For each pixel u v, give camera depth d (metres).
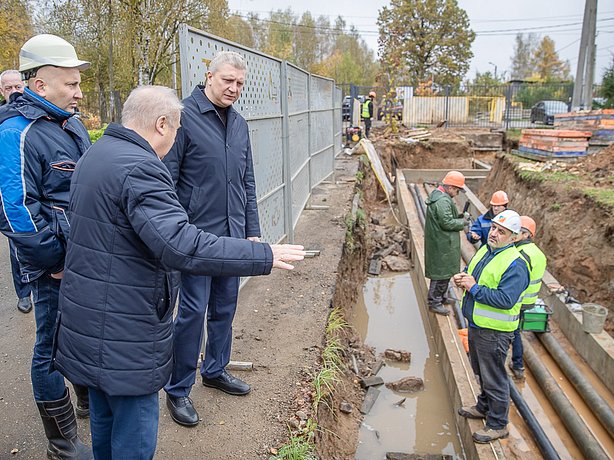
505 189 13.45
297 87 8.34
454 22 43.50
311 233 8.20
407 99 26.12
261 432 3.47
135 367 2.30
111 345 2.26
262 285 6.05
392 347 7.37
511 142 21.00
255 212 3.93
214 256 2.25
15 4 21.95
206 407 3.73
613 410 5.40
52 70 2.74
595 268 7.70
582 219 8.62
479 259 4.63
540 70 71.56
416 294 9.31
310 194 10.36
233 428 3.50
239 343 4.66
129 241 2.23
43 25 23.30
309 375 4.19
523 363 6.50
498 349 4.52
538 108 26.34
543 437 4.89
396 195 16.61
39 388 2.99
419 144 21.28
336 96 16.70
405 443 5.27
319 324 5.05
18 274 5.00
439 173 19.03
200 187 3.43
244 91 5.08
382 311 8.61
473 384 5.61
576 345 6.88
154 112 2.32
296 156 8.40
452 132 23.14
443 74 43.94
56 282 2.89
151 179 2.20
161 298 2.34
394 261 10.65
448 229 7.04
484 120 26.05
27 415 3.62
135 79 18.64
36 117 2.73
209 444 3.34
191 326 3.35
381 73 26.27
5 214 2.62
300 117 8.80
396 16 43.09
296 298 5.67
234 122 3.60
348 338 6.64
